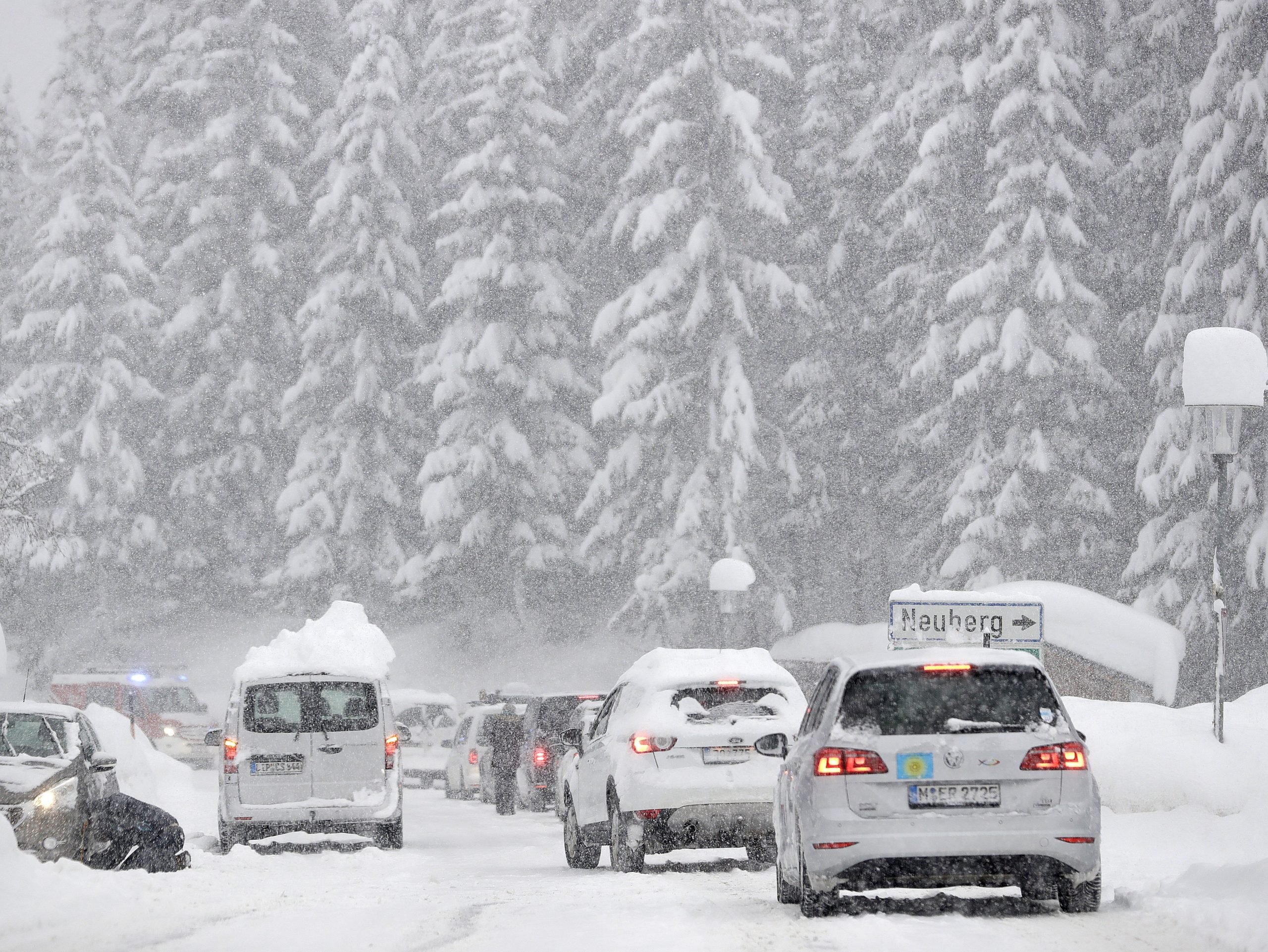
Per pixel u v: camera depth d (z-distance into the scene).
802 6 165.88
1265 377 51.81
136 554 166.62
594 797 47.72
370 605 162.62
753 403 137.88
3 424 115.94
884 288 145.88
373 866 48.34
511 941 28.47
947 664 31.62
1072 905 31.45
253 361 166.88
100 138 170.25
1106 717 52.31
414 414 165.00
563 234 159.50
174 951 27.92
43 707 47.75
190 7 176.12
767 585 138.75
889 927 29.16
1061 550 131.25
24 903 34.44
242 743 56.81
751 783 43.72
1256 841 44.69
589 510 147.12
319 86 176.25
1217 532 51.59
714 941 27.64
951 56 138.75
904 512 153.12
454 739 105.12
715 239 138.75
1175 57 133.50
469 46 167.50
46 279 167.00
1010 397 128.75
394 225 160.00
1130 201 137.12
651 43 144.00
